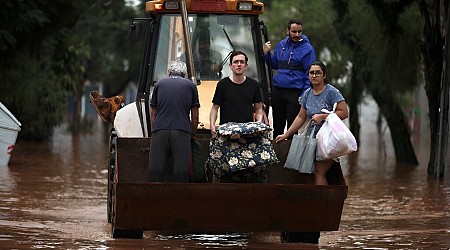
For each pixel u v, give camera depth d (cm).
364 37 5809
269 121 2762
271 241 2544
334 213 2362
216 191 2294
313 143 2433
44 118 7362
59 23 6456
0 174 4628
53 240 2444
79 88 10850
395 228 2894
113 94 12119
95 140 9088
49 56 7475
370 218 3188
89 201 3575
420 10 5122
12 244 2352
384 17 5544
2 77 6431
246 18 2886
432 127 5212
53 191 3912
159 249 2309
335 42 6962
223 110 2503
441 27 5297
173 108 2394
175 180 2378
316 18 7094
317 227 2380
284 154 2542
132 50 11244
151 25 2895
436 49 5091
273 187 2306
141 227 2348
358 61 6291
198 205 2320
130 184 2273
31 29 6291
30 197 3628
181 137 2383
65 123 12662
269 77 2859
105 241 2436
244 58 2500
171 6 2848
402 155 6412
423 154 7719
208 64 2836
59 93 7350
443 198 3928
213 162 2367
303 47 2834
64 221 2916
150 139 2480
